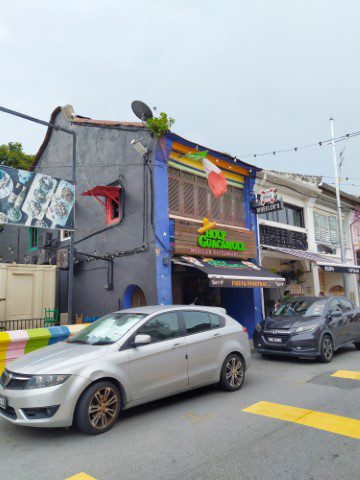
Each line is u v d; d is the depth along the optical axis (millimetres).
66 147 15383
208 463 3984
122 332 5629
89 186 13742
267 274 12562
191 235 11438
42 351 5629
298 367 8734
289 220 17469
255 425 5016
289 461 3967
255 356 10312
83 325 8812
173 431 4914
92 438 4766
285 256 16062
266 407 5758
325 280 20594
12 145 18453
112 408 5074
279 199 13805
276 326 9477
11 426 5320
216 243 12055
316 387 6824
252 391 6711
